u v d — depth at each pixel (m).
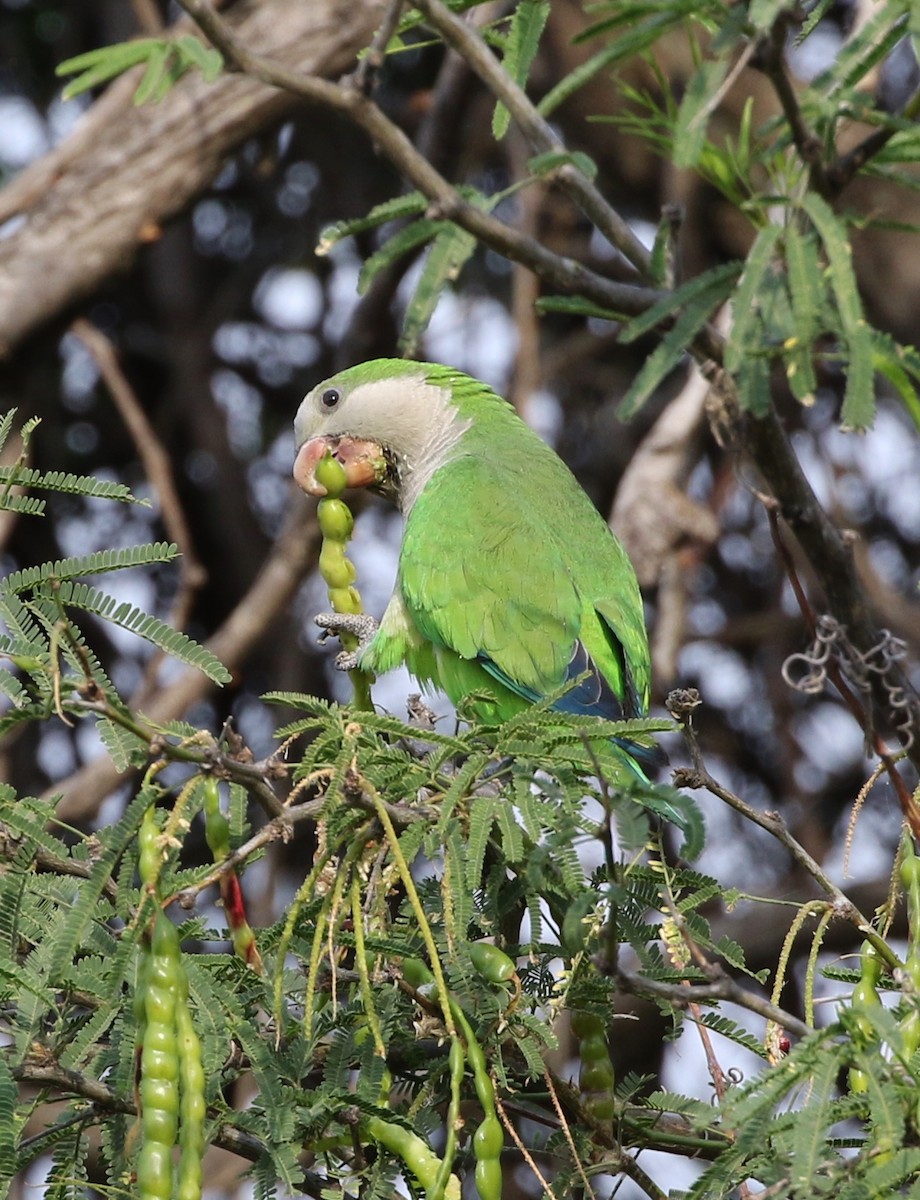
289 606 14.58
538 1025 5.88
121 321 15.42
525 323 13.93
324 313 15.48
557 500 9.77
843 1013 5.03
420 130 14.56
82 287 13.17
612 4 5.64
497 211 15.38
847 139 11.57
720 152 6.20
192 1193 4.91
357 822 5.64
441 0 6.52
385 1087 5.95
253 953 5.66
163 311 15.32
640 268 6.45
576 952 5.91
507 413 10.80
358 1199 5.89
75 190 13.25
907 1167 4.86
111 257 13.20
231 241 15.58
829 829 14.14
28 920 5.75
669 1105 6.16
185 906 5.18
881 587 13.93
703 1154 6.37
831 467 14.38
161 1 14.91
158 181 13.25
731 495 14.50
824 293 5.60
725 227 14.66
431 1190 5.55
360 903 5.82
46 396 14.53
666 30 5.73
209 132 13.23
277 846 13.09
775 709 14.30
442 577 9.23
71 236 13.13
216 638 13.27
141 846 5.07
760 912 12.44
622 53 5.83
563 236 15.16
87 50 15.06
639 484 12.97
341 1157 6.07
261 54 13.20
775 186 6.07
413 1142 5.74
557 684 8.98
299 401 15.52
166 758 5.16
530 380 13.84
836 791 14.22
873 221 5.87
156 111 13.28
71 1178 5.55
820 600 14.68
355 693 9.46
